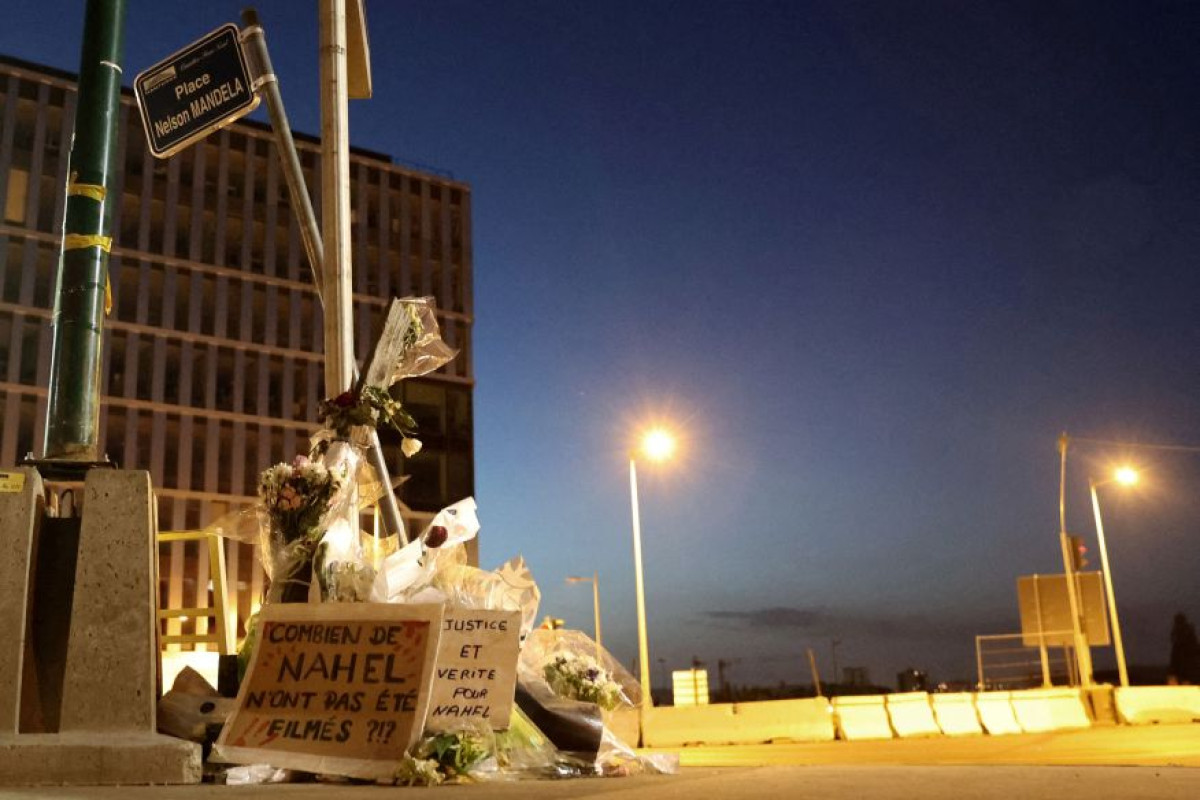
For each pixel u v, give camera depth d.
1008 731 28.42
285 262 78.31
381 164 83.69
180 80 7.09
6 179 68.06
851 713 27.30
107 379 69.69
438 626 5.07
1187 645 84.44
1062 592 33.94
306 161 80.88
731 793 4.05
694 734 26.81
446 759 4.77
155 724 5.08
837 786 4.31
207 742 5.04
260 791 4.24
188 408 72.06
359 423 6.16
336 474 5.64
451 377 83.19
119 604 5.19
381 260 81.75
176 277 73.62
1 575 5.11
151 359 71.69
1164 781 4.43
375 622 5.11
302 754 4.86
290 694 5.03
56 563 5.33
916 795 3.91
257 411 75.12
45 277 68.81
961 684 47.34
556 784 4.62
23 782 4.53
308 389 77.44
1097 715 30.55
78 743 4.65
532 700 5.64
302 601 5.50
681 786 4.39
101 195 6.16
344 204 6.94
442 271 85.19
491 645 5.29
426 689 4.96
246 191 77.50
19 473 5.28
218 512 71.75
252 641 5.55
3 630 5.03
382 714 4.92
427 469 80.19
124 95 73.88
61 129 71.06
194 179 75.25
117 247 71.44
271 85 7.08
